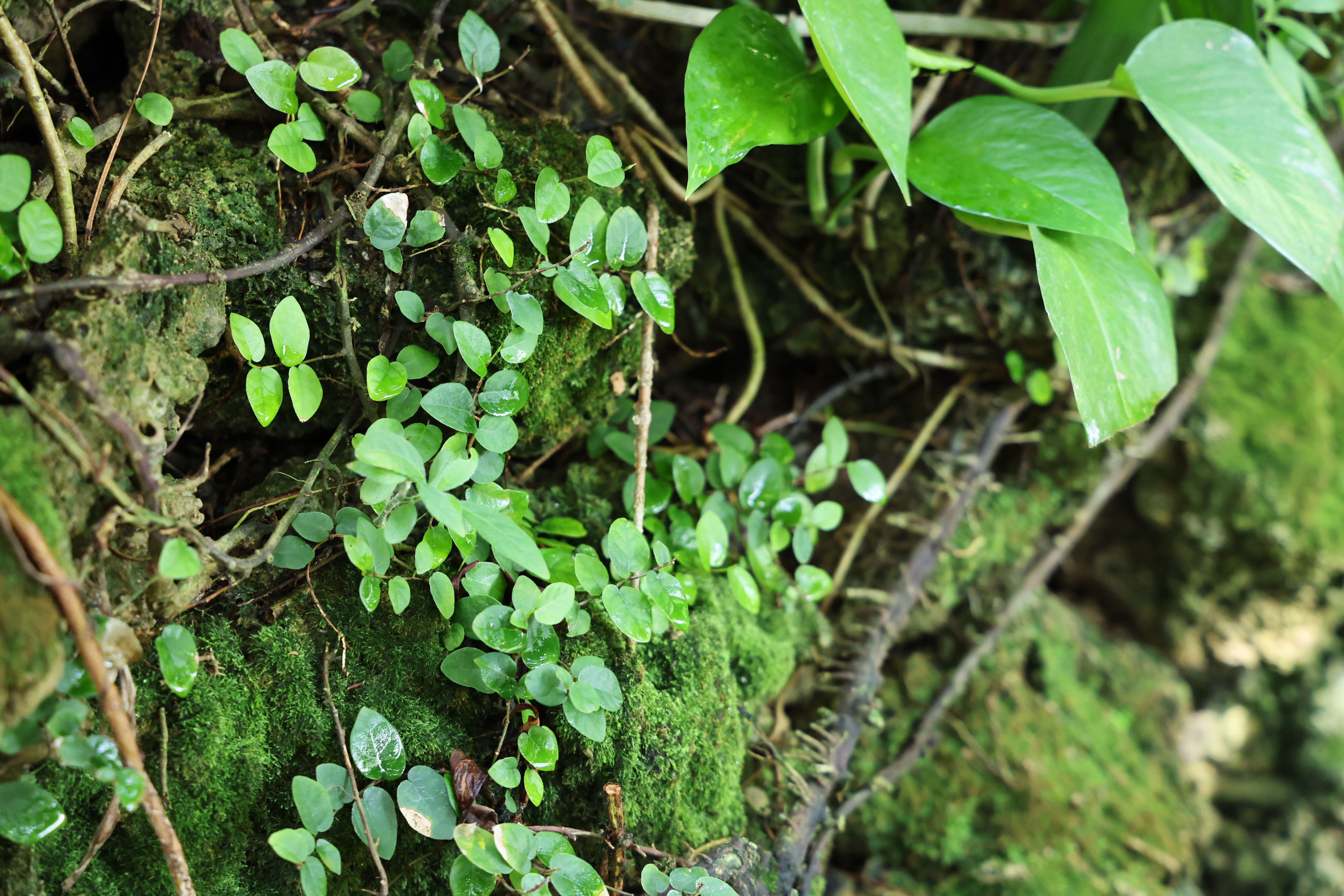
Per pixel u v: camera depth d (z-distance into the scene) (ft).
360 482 2.96
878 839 3.53
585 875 2.82
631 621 2.91
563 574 3.01
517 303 2.95
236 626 2.90
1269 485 3.80
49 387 2.66
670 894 2.86
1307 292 4.04
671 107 3.61
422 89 2.96
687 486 3.22
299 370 2.86
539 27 3.32
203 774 2.81
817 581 3.26
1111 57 3.37
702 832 3.01
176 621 2.85
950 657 3.67
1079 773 3.66
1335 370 3.93
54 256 2.71
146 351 2.76
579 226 2.98
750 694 3.22
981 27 3.46
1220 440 3.83
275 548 2.86
